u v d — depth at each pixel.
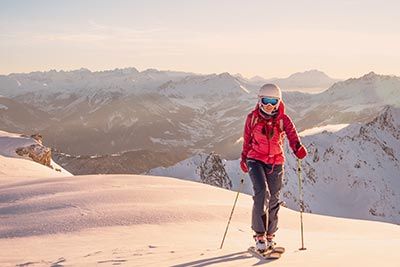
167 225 12.49
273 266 6.01
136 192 16.56
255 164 7.41
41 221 12.57
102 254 7.93
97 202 14.91
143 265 6.52
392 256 6.61
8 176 28.95
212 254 7.32
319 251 7.45
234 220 13.87
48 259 7.92
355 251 7.31
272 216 7.41
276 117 7.32
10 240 10.70
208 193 18.36
